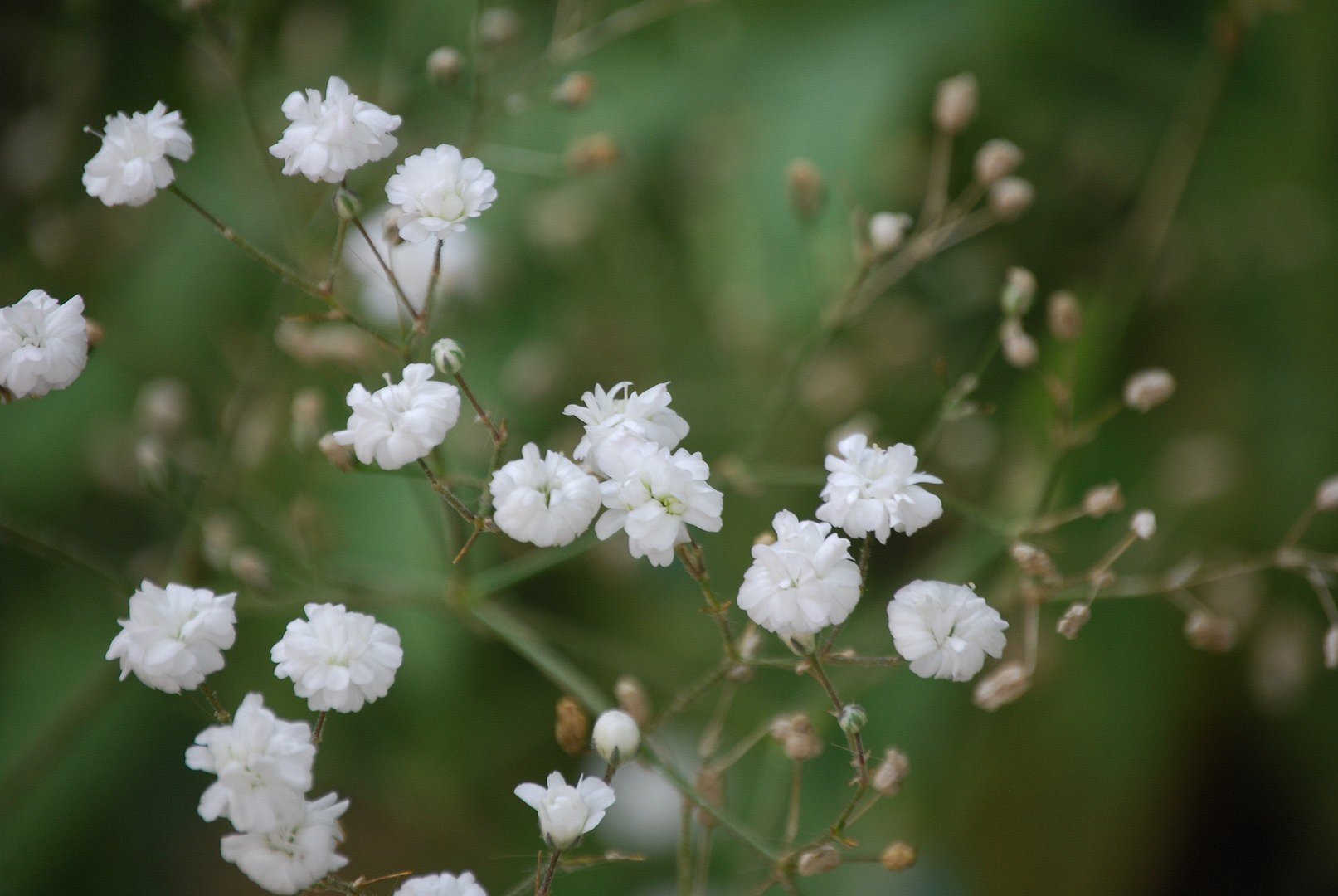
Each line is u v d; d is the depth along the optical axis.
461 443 0.33
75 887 0.33
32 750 0.31
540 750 0.34
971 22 0.33
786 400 0.31
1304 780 0.34
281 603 0.30
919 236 0.31
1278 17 0.34
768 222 0.33
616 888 0.33
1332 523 0.34
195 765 0.25
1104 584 0.28
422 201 0.26
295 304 0.32
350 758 0.33
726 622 0.27
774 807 0.31
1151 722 0.33
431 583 0.31
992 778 0.33
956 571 0.31
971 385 0.30
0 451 0.34
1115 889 0.33
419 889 0.26
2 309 0.26
